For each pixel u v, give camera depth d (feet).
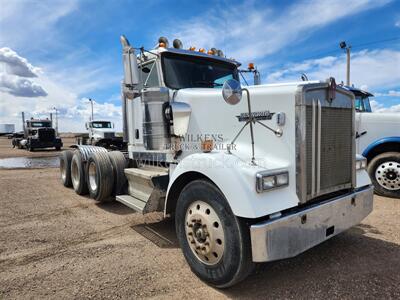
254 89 10.32
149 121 13.11
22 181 27.73
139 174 13.78
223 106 11.23
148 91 12.91
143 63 14.46
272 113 9.73
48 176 30.91
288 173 9.12
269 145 9.81
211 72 14.97
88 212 17.31
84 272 10.18
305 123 9.12
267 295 8.71
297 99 9.12
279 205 8.45
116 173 16.87
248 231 8.38
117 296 8.75
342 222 10.11
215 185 9.05
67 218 16.20
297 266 10.38
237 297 8.64
